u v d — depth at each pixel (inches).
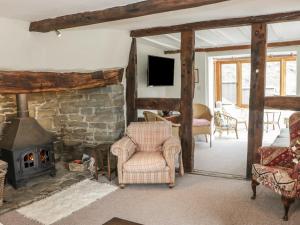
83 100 188.9
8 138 151.3
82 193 141.2
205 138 261.6
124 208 124.7
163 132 164.2
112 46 169.0
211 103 284.0
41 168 156.5
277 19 136.9
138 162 143.9
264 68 144.7
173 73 245.3
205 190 142.1
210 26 152.6
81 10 113.3
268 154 128.0
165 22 154.2
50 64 149.3
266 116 304.0
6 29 121.6
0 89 125.9
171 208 123.6
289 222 109.0
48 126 197.5
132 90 187.8
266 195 134.3
